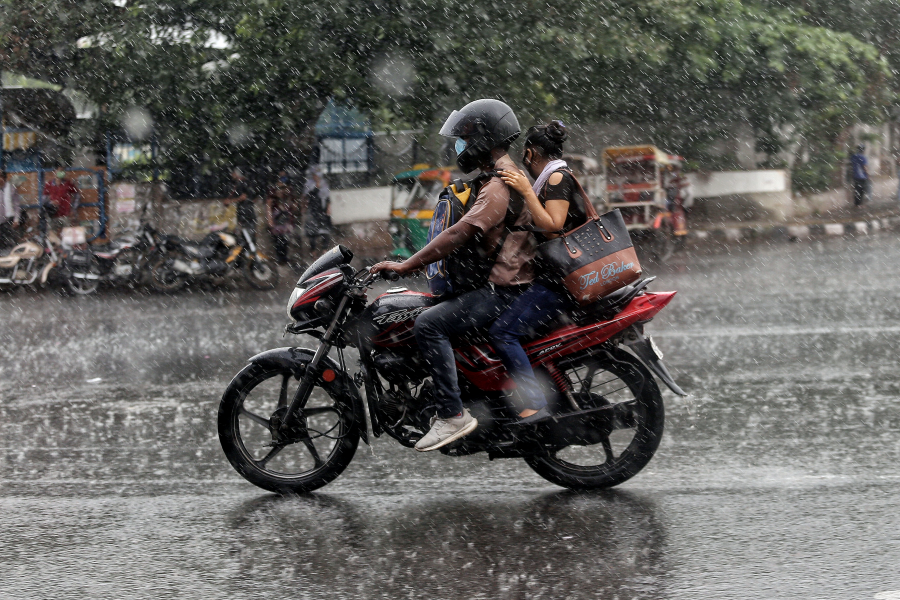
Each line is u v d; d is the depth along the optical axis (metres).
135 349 9.70
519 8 16.97
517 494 4.82
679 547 3.99
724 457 5.38
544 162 4.64
